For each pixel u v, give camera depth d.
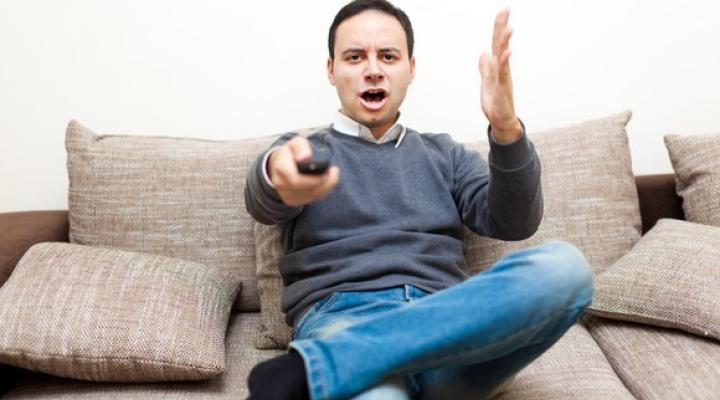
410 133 1.19
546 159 1.35
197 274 1.18
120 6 1.54
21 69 1.54
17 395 1.00
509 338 0.73
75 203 1.32
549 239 1.28
